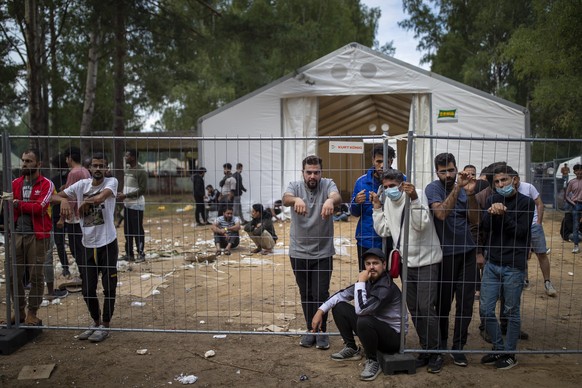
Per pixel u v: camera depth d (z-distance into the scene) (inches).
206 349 196.9
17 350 197.5
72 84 970.1
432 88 551.5
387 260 194.4
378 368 174.1
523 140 173.8
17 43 657.6
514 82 1158.3
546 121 1059.9
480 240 204.5
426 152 553.9
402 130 904.9
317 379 170.1
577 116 766.5
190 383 167.6
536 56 690.8
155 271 331.3
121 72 610.2
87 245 206.8
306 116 584.1
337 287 285.9
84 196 209.5
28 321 212.1
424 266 176.4
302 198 197.8
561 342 203.3
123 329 204.7
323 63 573.3
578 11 541.6
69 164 266.7
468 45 1224.8
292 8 1069.8
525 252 176.9
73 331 218.7
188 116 1280.8
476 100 540.7
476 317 237.6
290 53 581.0
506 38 1134.4
